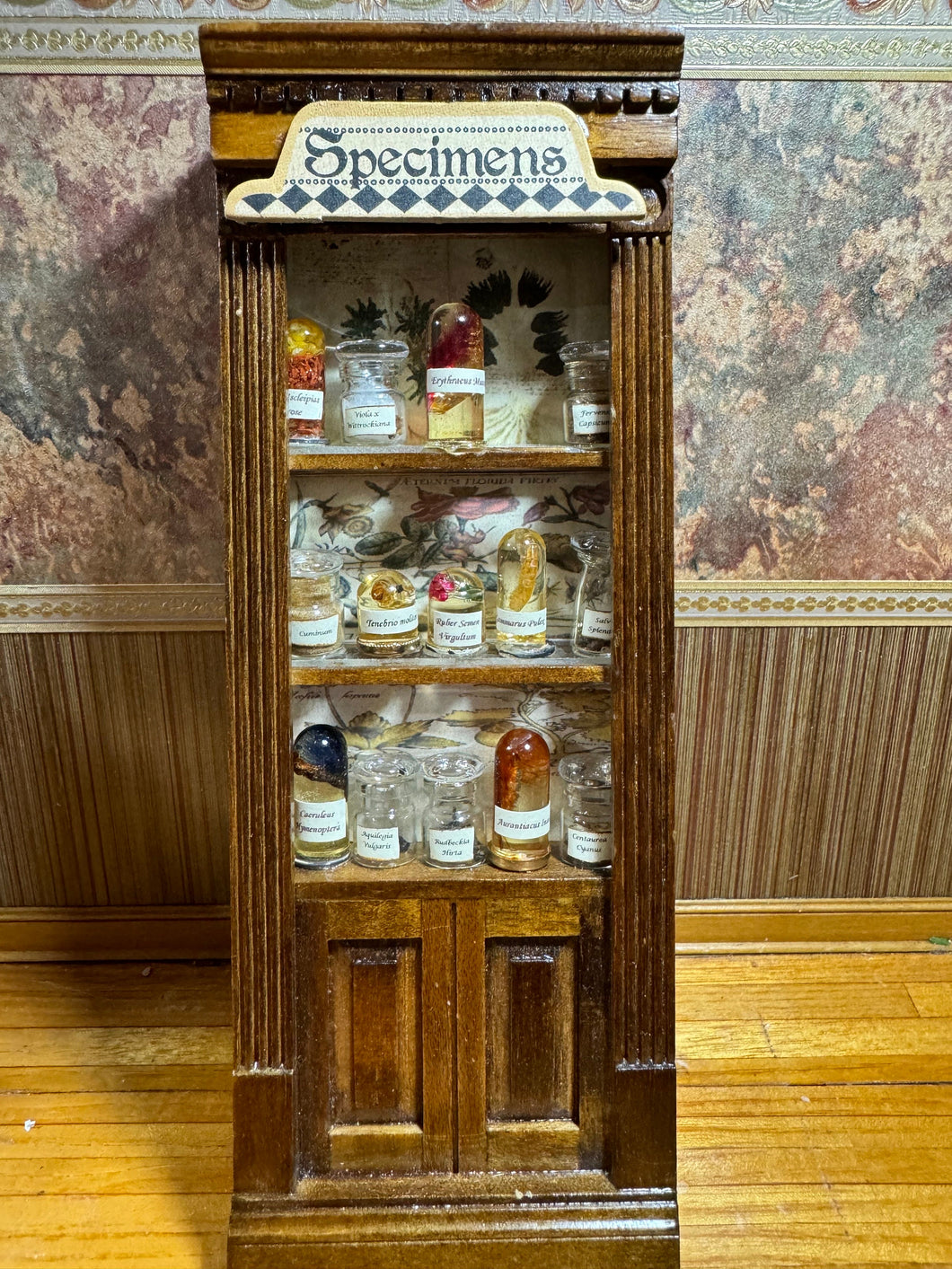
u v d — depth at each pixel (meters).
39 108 1.67
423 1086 1.29
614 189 1.13
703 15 1.66
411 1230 1.25
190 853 1.94
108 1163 1.42
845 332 1.77
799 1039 1.72
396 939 1.28
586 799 1.34
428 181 1.13
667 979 1.26
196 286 1.73
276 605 1.20
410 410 1.38
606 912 1.27
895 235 1.73
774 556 1.85
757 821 1.96
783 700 1.90
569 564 1.43
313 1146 1.29
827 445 1.81
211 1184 1.39
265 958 1.24
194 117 1.68
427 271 1.35
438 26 1.10
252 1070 1.26
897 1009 1.81
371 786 1.37
